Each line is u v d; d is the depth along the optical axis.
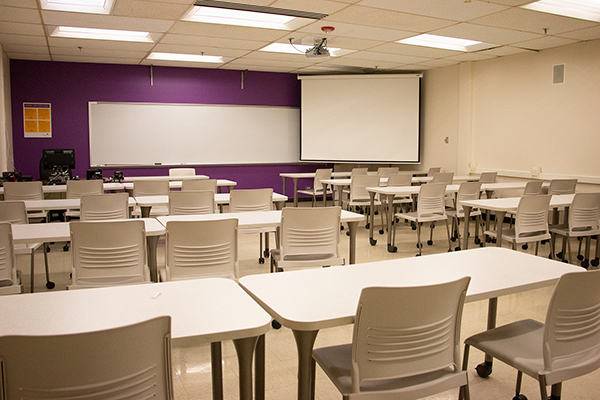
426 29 5.91
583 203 4.50
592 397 2.33
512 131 7.65
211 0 4.75
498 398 2.30
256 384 1.75
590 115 6.46
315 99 9.79
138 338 1.17
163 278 2.79
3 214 3.89
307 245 3.28
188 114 9.34
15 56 7.81
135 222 2.71
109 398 1.16
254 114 9.87
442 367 1.64
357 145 9.66
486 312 3.50
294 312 1.54
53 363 1.08
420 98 9.30
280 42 6.88
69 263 4.99
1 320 1.44
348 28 5.89
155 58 8.14
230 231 2.82
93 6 5.21
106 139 8.80
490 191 6.49
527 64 7.34
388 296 1.46
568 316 1.70
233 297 1.67
